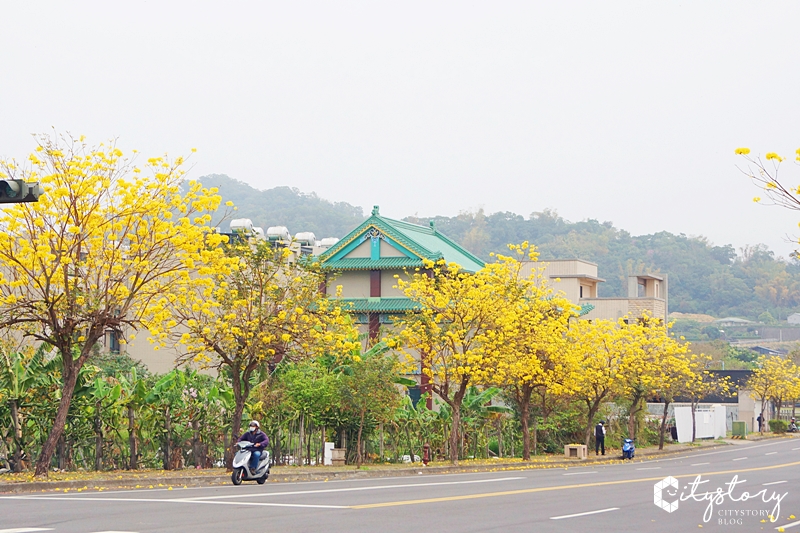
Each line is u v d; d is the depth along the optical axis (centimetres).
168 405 2661
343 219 19225
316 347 2688
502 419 4234
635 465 3631
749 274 19425
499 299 3391
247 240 2752
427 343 3350
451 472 3134
